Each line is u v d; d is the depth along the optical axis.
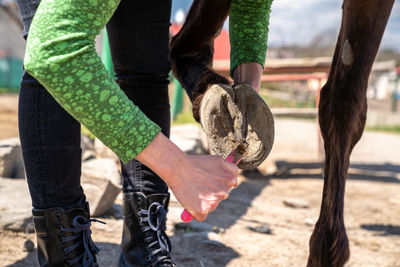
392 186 4.18
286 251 2.01
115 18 1.32
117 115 0.75
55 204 1.09
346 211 3.08
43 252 1.12
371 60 1.29
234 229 2.32
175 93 5.91
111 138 0.76
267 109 1.09
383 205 3.31
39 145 1.07
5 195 2.21
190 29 1.49
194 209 0.78
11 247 1.78
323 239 1.25
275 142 7.36
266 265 1.81
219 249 1.95
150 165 0.79
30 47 0.73
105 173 2.38
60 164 1.08
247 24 1.32
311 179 4.28
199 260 1.80
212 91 1.11
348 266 1.91
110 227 2.09
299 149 6.54
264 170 4.58
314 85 12.85
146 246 1.32
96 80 0.74
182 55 1.52
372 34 1.27
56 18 0.72
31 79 1.07
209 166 0.79
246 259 1.86
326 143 1.32
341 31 1.32
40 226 1.10
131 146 0.77
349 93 1.27
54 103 1.07
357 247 2.21
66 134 1.08
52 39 0.71
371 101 18.38
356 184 4.23
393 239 2.38
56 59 0.71
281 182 4.09
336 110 1.28
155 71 1.36
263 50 1.34
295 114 4.90
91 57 0.74
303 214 2.86
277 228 2.43
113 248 1.83
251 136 1.11
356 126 1.30
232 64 1.34
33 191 1.10
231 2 1.37
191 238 2.04
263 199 3.26
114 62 1.40
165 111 1.41
